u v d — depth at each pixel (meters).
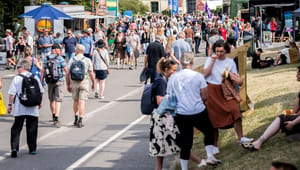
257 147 12.19
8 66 39.31
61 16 35.19
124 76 34.19
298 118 11.95
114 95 26.00
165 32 55.06
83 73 18.41
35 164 13.95
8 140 16.78
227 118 12.83
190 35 45.91
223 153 13.07
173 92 11.81
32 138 14.92
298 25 47.94
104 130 17.98
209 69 12.97
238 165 11.78
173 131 12.08
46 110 22.20
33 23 45.62
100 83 25.14
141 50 52.09
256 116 15.84
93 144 16.03
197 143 14.86
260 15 51.28
